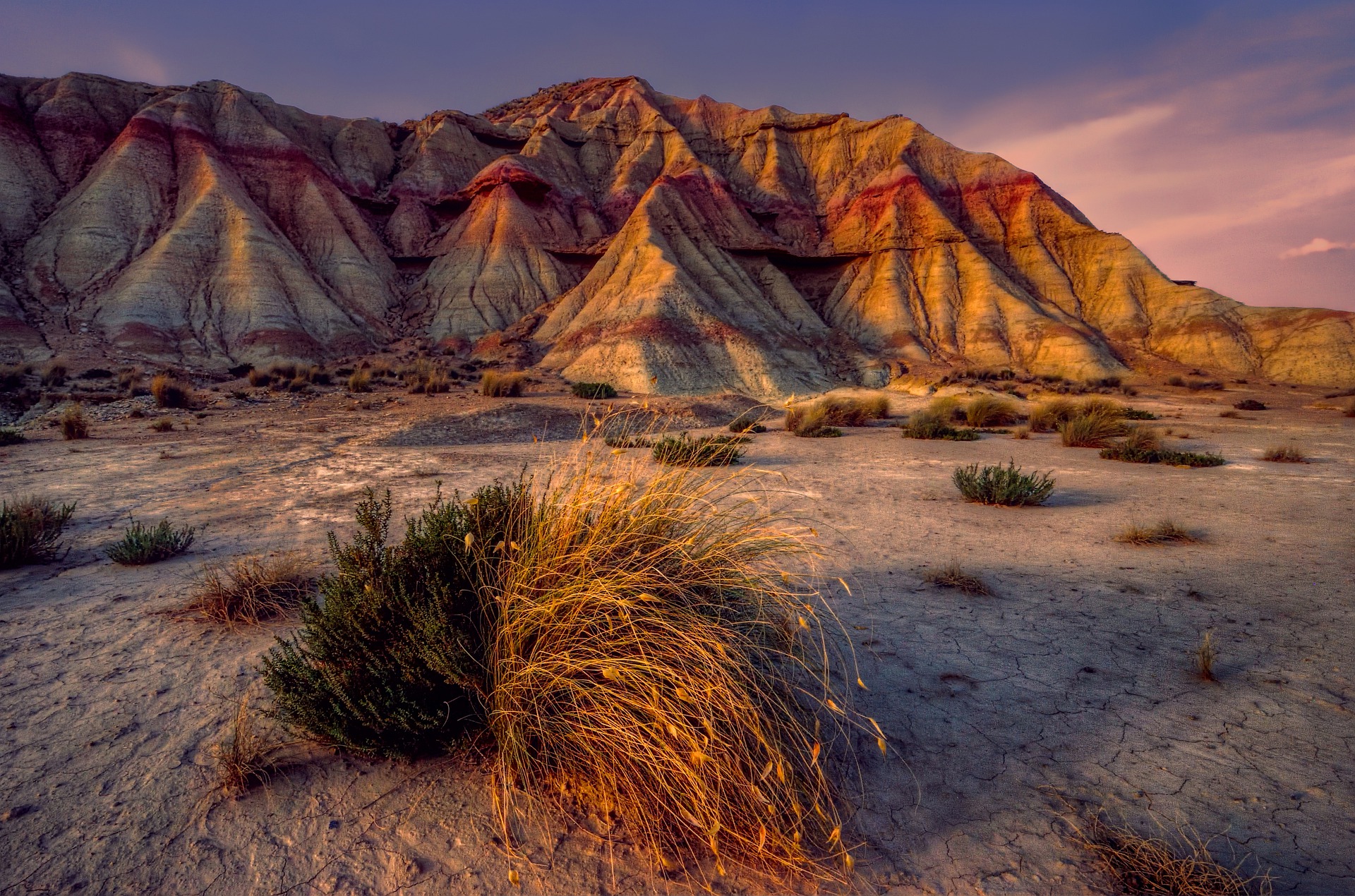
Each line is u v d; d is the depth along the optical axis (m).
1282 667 4.13
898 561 6.55
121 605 5.18
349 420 22.77
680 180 99.56
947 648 4.45
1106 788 2.94
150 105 84.56
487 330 80.12
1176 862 2.44
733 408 27.69
